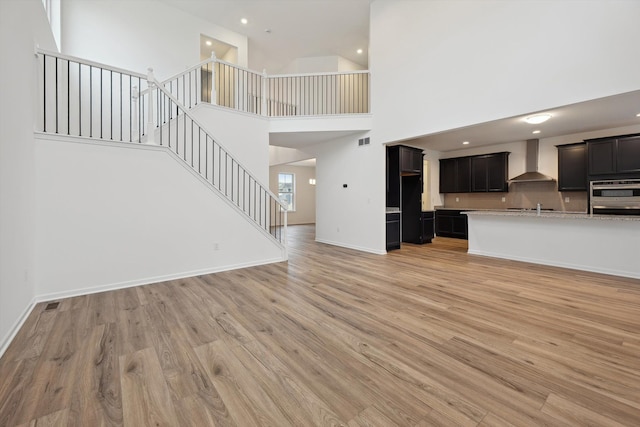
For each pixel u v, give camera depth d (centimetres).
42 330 242
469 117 434
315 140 704
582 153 574
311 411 152
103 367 190
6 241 224
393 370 188
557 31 348
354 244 648
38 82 321
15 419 144
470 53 431
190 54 644
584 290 347
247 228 473
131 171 366
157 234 387
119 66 551
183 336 233
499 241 543
